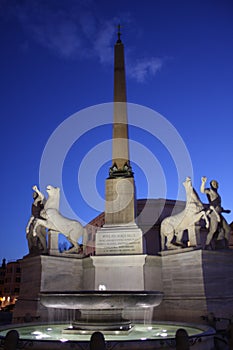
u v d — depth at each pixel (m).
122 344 8.14
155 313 16.55
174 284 17.03
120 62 23.20
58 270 17.59
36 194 19.80
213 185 18.69
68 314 16.34
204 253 16.33
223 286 16.44
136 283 16.94
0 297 75.25
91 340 7.37
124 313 16.00
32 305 16.59
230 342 8.43
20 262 18.80
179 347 7.66
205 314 15.14
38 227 18.55
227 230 18.23
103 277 17.28
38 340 8.27
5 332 11.19
